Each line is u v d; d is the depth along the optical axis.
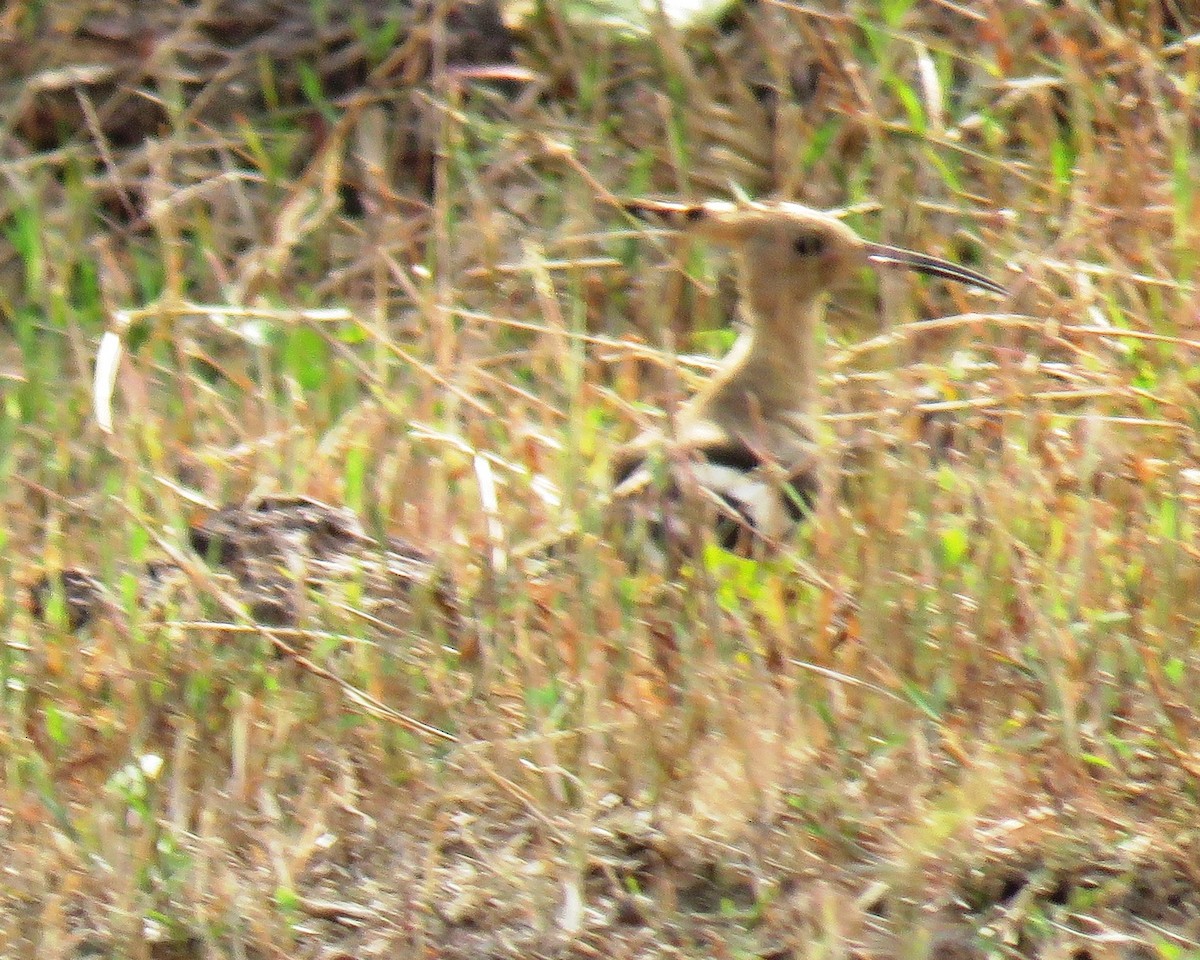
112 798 8.18
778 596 8.59
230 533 9.77
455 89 12.69
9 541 9.98
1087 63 12.75
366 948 7.76
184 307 10.20
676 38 13.23
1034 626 8.27
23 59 13.98
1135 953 7.44
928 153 12.12
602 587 8.68
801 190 12.82
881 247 10.80
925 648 8.48
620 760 8.21
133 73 13.91
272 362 12.21
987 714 8.27
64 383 11.87
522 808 8.12
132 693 8.64
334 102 13.91
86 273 12.79
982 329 10.98
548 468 9.98
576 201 12.58
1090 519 8.69
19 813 8.21
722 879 7.84
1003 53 12.38
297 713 8.62
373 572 9.51
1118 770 8.05
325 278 12.95
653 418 10.72
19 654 9.22
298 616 8.98
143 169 13.60
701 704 8.10
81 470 10.87
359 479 10.37
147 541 9.51
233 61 13.96
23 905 7.97
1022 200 11.83
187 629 8.66
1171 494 8.88
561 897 7.78
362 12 14.09
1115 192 11.72
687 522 8.66
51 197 13.73
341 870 8.12
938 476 9.62
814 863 7.71
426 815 8.12
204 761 8.38
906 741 8.10
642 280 12.24
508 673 8.66
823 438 10.13
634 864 7.94
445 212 11.88
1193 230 11.01
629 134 13.33
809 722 8.20
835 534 9.05
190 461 10.66
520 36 13.88
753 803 7.86
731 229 10.64
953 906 7.62
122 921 7.71
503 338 11.85
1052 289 10.85
